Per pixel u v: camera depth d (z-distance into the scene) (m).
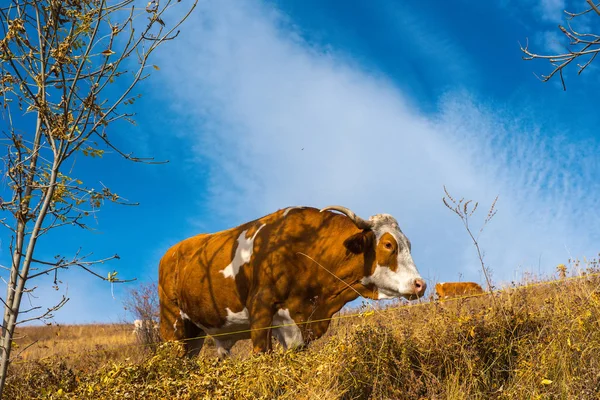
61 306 4.16
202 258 7.68
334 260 6.69
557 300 5.86
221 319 7.52
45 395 4.96
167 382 4.66
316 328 6.72
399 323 5.52
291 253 6.77
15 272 4.18
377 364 4.86
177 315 8.33
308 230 6.86
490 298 5.87
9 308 4.14
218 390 4.48
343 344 5.01
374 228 6.67
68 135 4.16
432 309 5.72
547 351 4.91
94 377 5.30
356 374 4.77
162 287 8.52
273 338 7.68
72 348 13.38
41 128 4.31
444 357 5.01
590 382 4.40
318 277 6.73
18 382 5.86
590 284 6.33
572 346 4.88
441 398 4.58
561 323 5.30
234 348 9.27
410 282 6.41
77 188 4.29
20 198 4.25
